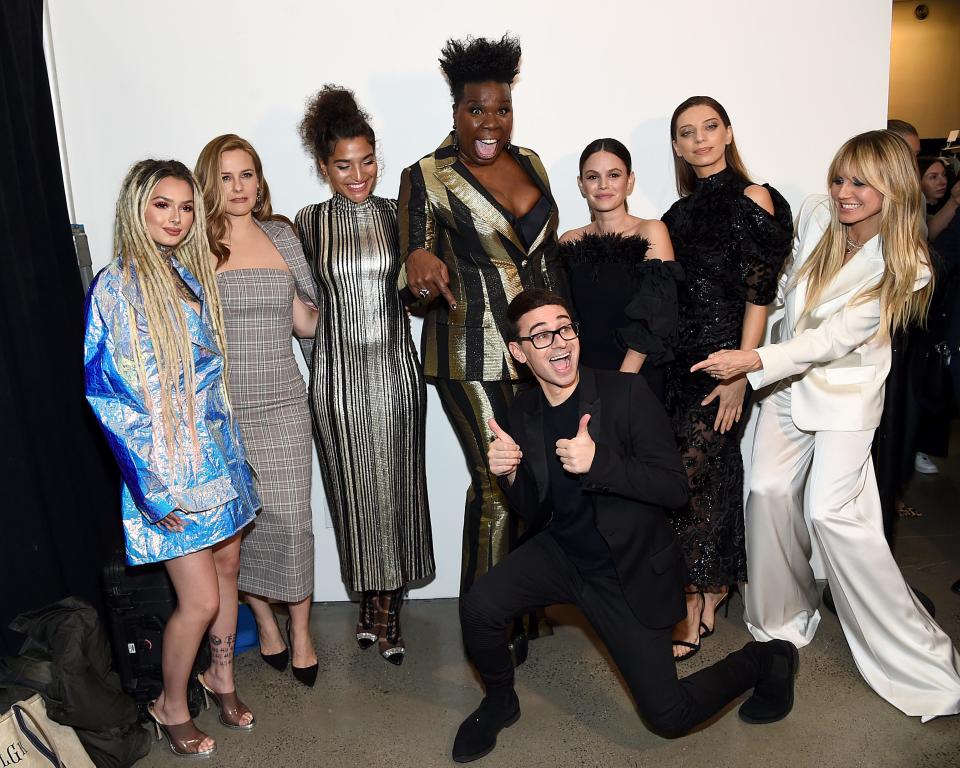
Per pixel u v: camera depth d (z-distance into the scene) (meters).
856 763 2.28
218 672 2.58
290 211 3.04
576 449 1.94
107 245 3.03
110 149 2.96
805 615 2.96
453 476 3.25
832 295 2.56
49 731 2.21
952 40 7.98
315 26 2.91
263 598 2.87
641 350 2.55
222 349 2.38
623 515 2.04
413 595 3.36
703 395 2.70
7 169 2.41
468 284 2.64
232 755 2.45
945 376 3.59
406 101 2.97
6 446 2.31
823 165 3.06
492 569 2.30
